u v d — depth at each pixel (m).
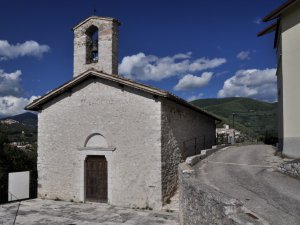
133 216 11.77
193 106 15.98
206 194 6.42
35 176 16.53
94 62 15.64
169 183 13.40
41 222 11.23
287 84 13.16
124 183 13.34
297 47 12.52
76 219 11.54
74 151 14.62
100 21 15.00
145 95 13.23
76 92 14.82
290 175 10.58
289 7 12.67
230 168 12.81
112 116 13.88
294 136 12.83
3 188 16.16
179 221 10.25
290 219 5.95
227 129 40.81
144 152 13.05
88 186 14.30
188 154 16.39
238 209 5.39
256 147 23.14
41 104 15.51
